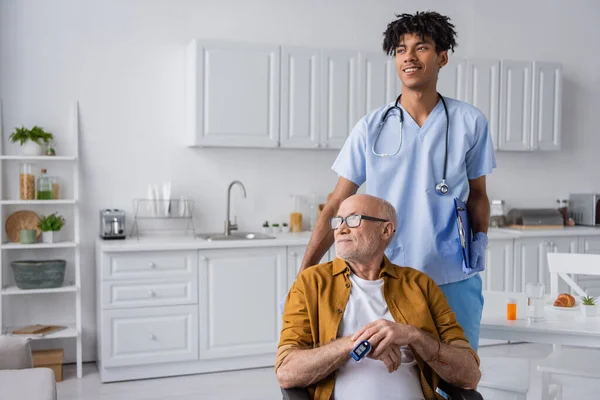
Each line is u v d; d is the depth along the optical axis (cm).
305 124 444
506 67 493
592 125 563
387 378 198
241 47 426
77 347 404
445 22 211
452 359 191
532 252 489
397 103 227
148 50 443
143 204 445
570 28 552
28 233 401
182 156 453
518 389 254
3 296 419
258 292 419
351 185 232
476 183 231
